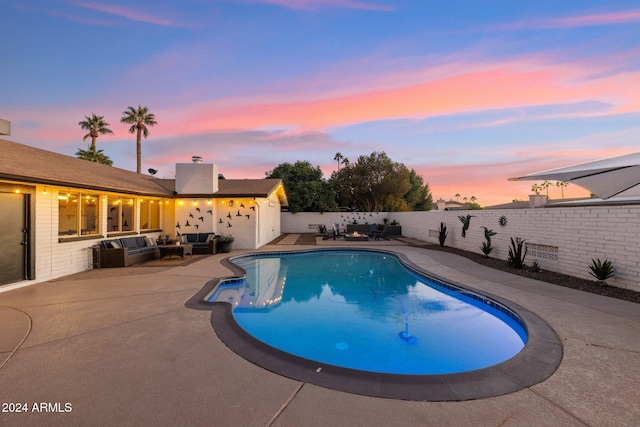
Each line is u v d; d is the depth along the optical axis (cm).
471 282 778
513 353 461
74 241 913
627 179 439
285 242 1869
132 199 1247
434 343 500
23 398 277
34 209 779
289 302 741
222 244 1388
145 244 1223
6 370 329
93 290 691
